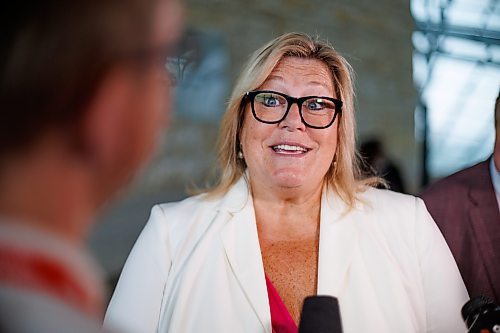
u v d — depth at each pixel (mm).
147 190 5234
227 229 1375
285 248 1392
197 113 5684
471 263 1603
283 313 1271
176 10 463
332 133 1378
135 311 1295
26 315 353
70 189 416
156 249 1370
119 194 486
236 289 1303
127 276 1359
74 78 390
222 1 5914
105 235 4344
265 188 1417
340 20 6941
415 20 7383
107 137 420
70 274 389
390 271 1317
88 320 386
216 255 1338
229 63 5957
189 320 1266
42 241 385
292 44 1393
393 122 7387
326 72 1400
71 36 387
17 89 385
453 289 1339
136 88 424
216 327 1252
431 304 1331
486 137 6934
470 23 6836
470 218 1642
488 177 1682
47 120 395
